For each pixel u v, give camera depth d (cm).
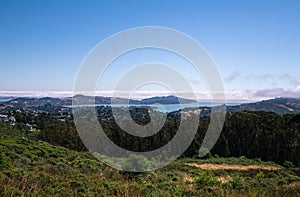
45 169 1425
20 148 1916
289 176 2348
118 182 1166
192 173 2091
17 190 765
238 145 4491
